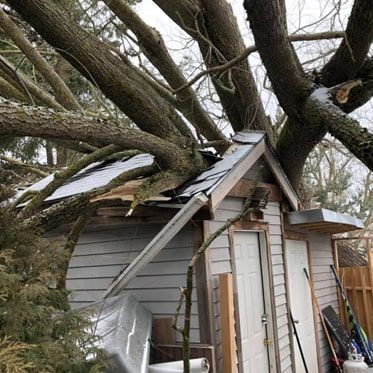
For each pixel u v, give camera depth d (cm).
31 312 208
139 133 379
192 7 611
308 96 472
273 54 441
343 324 768
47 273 224
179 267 403
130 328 311
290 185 578
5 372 158
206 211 385
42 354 200
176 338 394
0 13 579
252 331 472
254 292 492
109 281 438
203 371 336
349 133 383
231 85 576
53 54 684
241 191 462
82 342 236
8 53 707
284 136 574
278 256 554
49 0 379
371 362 701
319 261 737
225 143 524
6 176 287
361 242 1301
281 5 420
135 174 418
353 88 492
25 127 283
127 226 436
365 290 781
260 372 477
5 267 202
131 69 542
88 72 412
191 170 424
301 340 608
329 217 585
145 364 268
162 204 385
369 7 411
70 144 626
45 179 635
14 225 248
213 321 389
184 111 652
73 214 388
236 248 463
